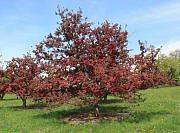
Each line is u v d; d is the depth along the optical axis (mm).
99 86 8914
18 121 9789
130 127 8031
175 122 8586
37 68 11016
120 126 8203
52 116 11078
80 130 7762
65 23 10891
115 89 9055
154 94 24969
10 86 15539
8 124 9156
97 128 7988
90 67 10211
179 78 47312
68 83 9445
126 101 9477
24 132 7664
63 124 8961
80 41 10523
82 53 10742
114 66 10094
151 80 9383
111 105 14852
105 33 11141
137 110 12203
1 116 11328
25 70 15789
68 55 10969
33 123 9320
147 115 10422
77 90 9812
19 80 15414
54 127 8320
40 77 10508
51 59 10836
